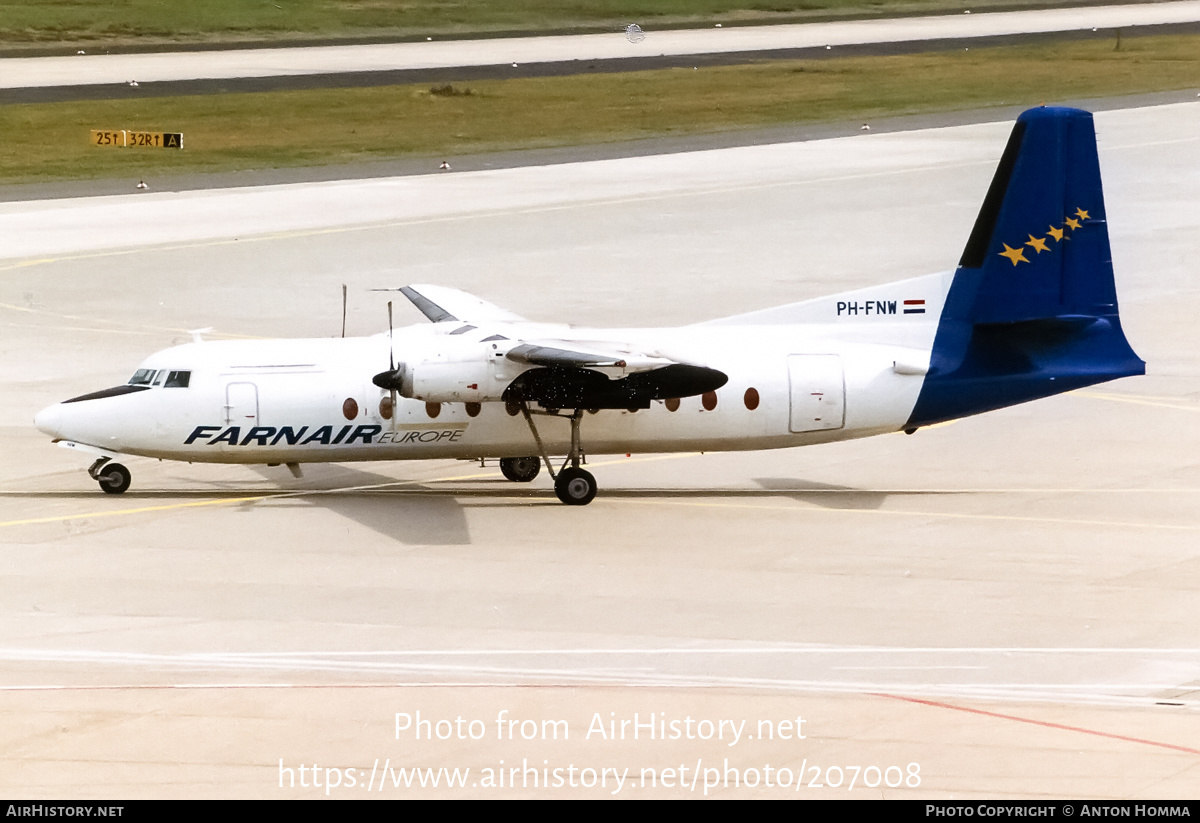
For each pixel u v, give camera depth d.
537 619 82.69
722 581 90.12
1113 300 113.38
